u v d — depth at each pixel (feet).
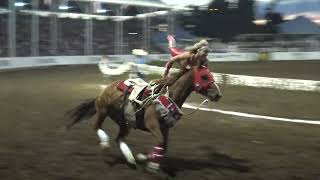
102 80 77.77
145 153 27.66
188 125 37.70
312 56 156.46
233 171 24.09
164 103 21.84
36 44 114.52
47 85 68.80
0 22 103.96
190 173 23.61
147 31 150.61
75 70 101.86
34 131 33.91
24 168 23.86
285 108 47.75
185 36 183.11
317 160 26.58
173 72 22.89
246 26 199.93
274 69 108.37
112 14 141.90
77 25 130.00
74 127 35.50
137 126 23.34
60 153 27.14
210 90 21.54
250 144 30.66
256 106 49.24
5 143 29.71
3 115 41.09
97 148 28.55
